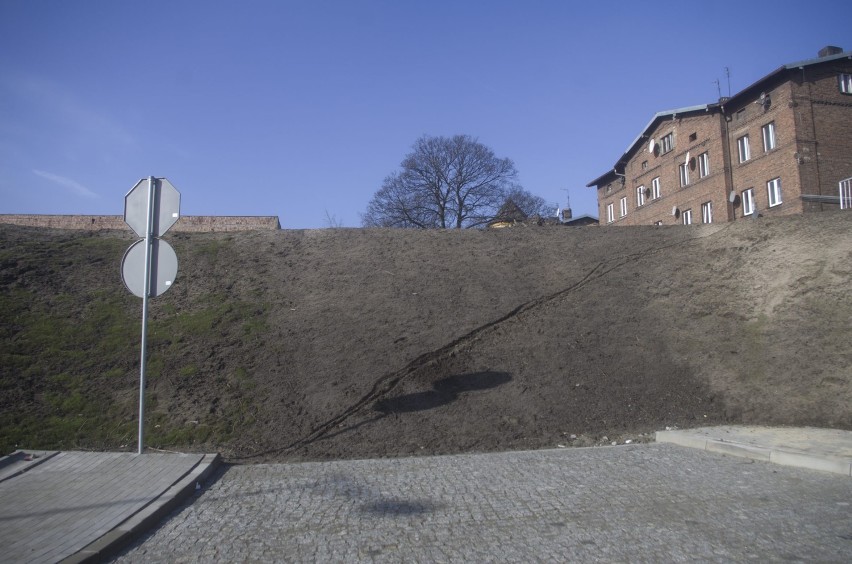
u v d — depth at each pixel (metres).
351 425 9.47
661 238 17.80
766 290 13.43
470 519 5.91
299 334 12.26
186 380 10.41
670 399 10.65
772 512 5.90
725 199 34.22
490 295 14.43
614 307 13.78
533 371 11.35
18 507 6.12
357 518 5.99
